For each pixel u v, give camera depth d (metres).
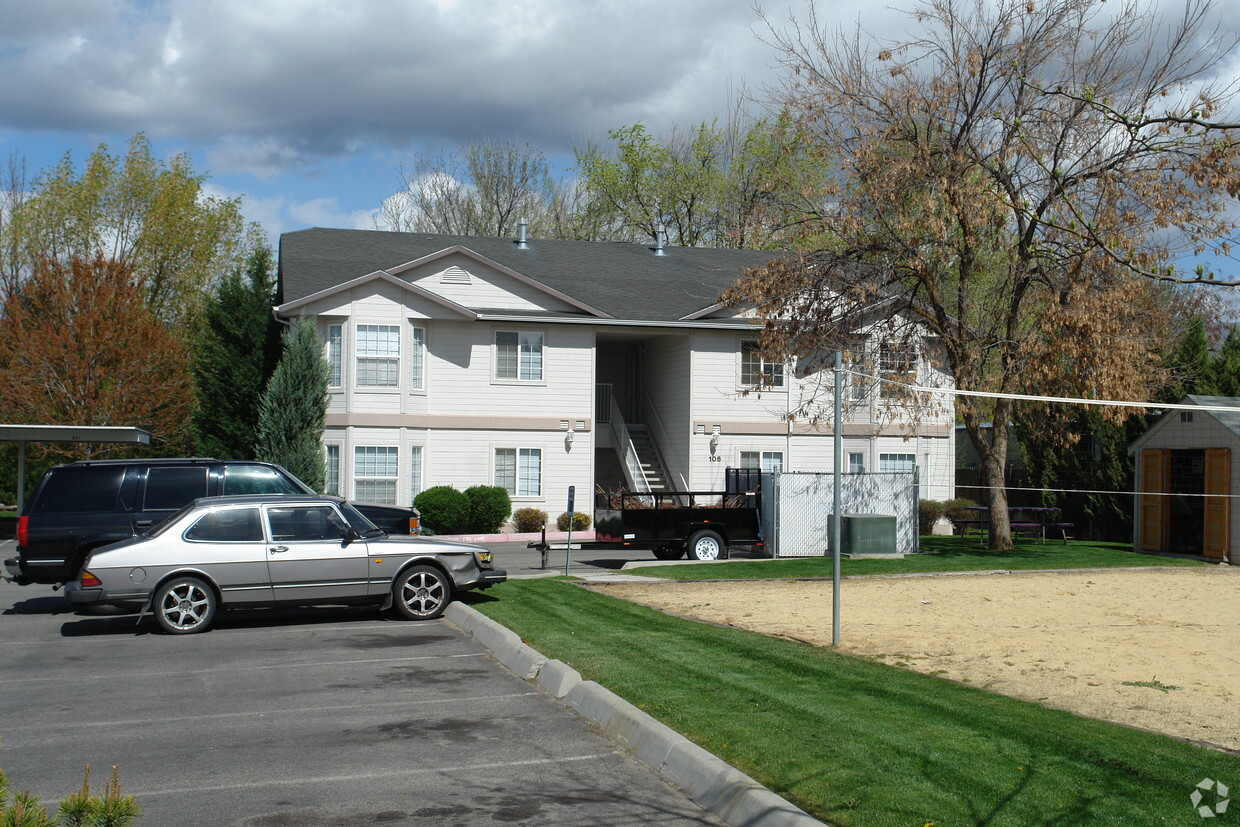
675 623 13.56
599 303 33.50
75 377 31.14
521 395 32.75
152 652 12.45
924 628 13.49
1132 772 6.81
